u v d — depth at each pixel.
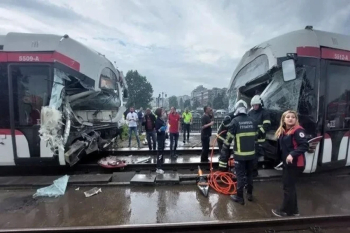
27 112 4.50
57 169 5.45
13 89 4.46
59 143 4.42
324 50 4.36
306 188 4.25
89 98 5.50
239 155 3.54
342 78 4.60
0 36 4.52
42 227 2.87
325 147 4.49
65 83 4.64
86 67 4.82
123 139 10.54
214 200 3.71
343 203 3.60
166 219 3.09
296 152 2.92
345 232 2.95
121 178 4.88
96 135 5.95
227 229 2.95
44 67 4.45
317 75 4.33
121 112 8.08
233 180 4.39
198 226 2.91
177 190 4.15
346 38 4.68
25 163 4.54
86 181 4.38
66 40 4.61
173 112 6.71
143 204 3.57
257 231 2.96
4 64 4.43
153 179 4.45
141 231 2.88
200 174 4.52
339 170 5.21
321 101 4.37
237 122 3.58
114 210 3.36
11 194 4.00
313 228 3.01
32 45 4.46
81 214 3.24
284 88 4.63
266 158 5.58
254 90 5.85
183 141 9.70
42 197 3.84
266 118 4.32
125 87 8.84
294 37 4.40
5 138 4.52
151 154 7.25
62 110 4.59
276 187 4.29
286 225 3.03
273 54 4.52
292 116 3.07
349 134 4.77
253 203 3.60
